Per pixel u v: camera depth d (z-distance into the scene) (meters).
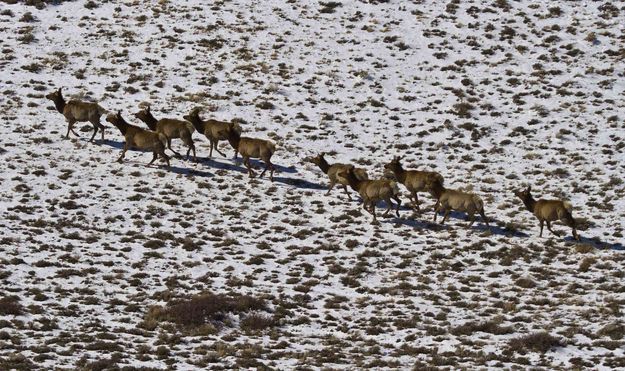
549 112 150.75
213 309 82.94
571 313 86.19
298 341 78.06
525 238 108.06
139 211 110.62
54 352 70.31
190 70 160.50
